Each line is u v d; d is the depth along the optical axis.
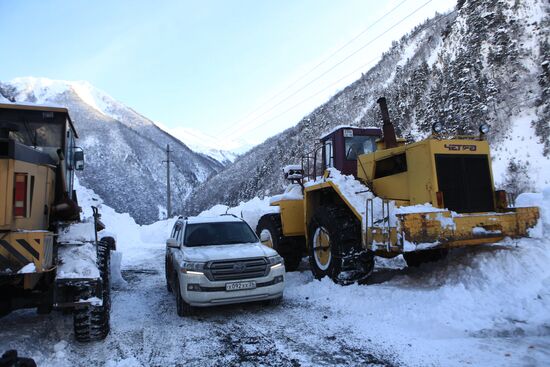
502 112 53.28
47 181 4.41
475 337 3.97
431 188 5.52
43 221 4.27
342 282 6.12
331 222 6.38
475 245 6.01
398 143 7.20
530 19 66.69
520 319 4.20
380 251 6.16
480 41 69.62
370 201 6.11
